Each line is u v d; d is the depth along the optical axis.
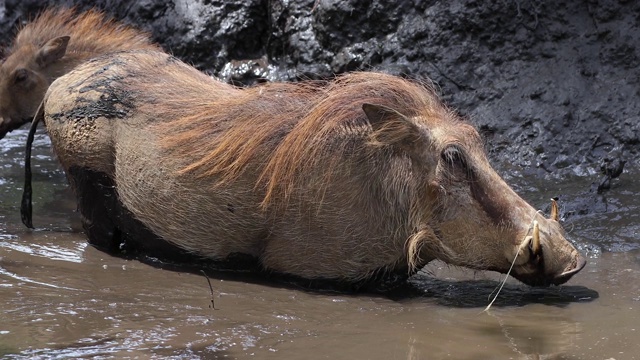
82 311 6.34
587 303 6.52
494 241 6.46
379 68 10.16
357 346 5.73
